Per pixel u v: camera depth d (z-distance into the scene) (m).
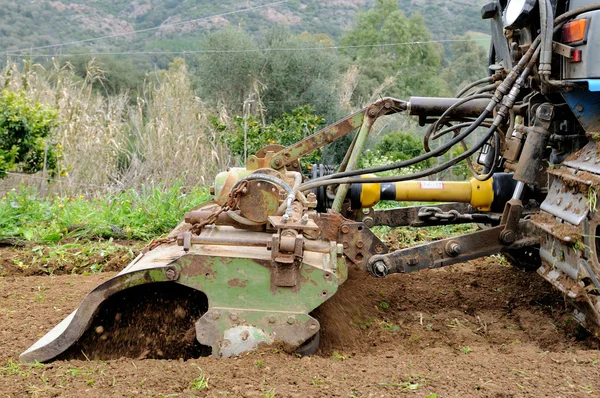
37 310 6.39
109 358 4.93
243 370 4.37
